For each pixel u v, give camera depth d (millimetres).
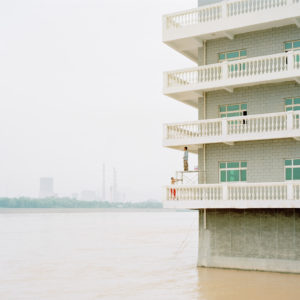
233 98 28500
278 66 26719
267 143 27031
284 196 24781
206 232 28172
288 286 22438
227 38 29016
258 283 23172
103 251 42000
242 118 26469
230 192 26109
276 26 27438
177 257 36750
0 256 38219
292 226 25438
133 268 30312
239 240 27000
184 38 29047
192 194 27062
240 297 20656
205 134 28156
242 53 28688
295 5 25734
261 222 26359
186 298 20703
